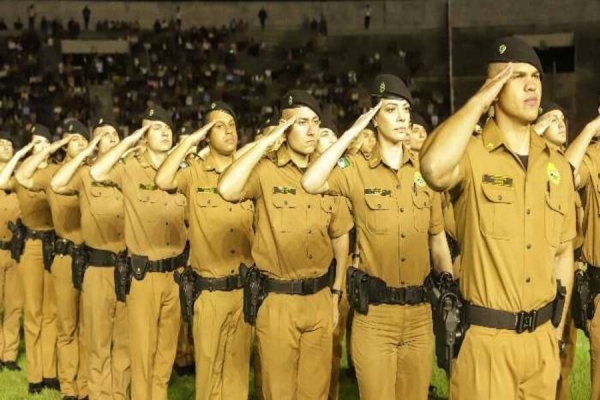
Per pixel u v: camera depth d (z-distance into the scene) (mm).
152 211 5082
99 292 5512
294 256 4129
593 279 4461
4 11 26766
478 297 2959
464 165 2932
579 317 4340
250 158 4027
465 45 27266
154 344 5137
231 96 26000
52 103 24562
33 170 6113
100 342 5543
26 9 26984
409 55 27312
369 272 3863
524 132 2979
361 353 3877
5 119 23969
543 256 2949
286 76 26969
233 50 27062
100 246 5531
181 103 25344
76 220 6090
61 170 5457
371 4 28062
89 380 5582
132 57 26672
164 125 5191
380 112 3879
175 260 5195
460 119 2682
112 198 5504
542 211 2947
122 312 5516
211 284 4734
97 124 6000
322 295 4238
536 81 2877
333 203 4254
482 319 2951
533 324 2941
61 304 6098
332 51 27969
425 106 26172
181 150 4637
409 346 3938
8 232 7359
